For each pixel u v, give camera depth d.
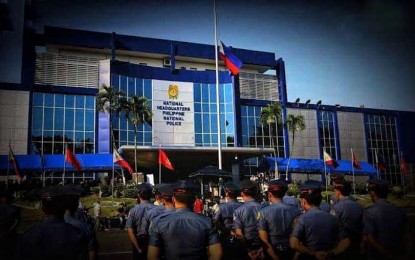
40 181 41.41
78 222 4.48
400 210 4.59
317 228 4.62
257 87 63.00
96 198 37.38
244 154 49.97
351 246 5.51
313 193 4.83
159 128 57.06
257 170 58.38
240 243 6.55
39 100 50.88
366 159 66.62
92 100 53.50
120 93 50.00
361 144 67.00
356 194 42.88
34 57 51.16
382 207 4.57
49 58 52.47
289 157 59.03
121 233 20.39
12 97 49.06
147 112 50.12
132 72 56.97
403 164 52.66
